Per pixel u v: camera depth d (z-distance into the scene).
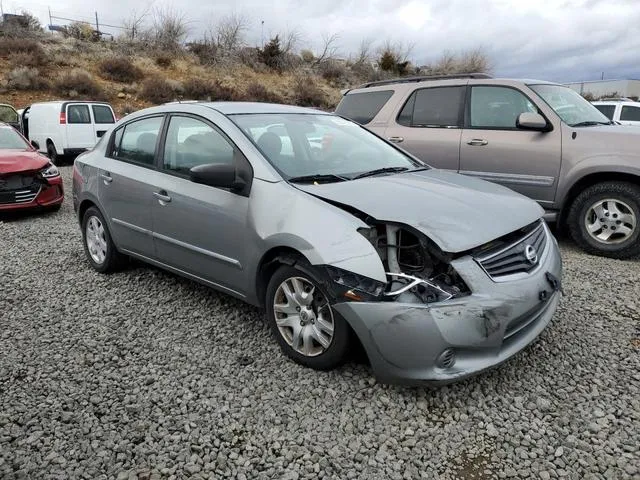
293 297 3.50
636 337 3.91
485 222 3.27
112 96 25.14
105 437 2.88
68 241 6.75
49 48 28.16
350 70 38.53
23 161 8.25
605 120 6.68
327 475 2.60
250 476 2.60
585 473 2.58
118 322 4.27
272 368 3.53
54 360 3.68
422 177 4.04
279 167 3.79
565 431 2.88
